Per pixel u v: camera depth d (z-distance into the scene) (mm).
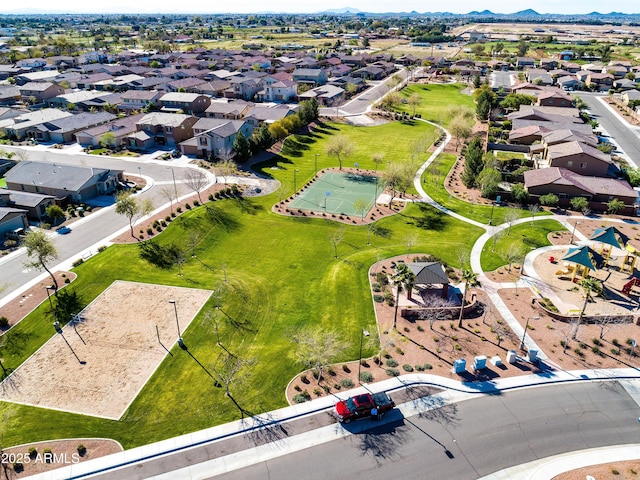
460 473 35469
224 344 49531
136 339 50000
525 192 85000
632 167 101000
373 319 53812
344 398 42438
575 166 92312
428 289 59438
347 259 66750
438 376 45094
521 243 71062
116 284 60062
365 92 183250
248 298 57594
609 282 61062
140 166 102375
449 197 89312
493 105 146500
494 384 44219
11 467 35750
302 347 48719
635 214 80812
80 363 46500
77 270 62344
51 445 37625
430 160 110250
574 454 37125
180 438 38312
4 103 155625
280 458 36719
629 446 37969
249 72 193000
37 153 110188
